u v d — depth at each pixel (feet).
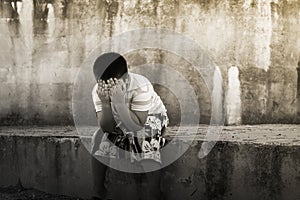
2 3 18.24
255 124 17.25
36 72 18.19
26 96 18.28
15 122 18.38
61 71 18.03
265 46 17.13
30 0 18.11
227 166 15.12
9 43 18.29
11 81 18.34
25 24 18.19
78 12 17.92
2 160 17.13
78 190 16.34
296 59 17.08
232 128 16.83
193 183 15.43
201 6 17.34
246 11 17.13
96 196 15.83
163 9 17.54
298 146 14.52
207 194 15.37
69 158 16.34
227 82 17.26
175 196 15.56
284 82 17.13
